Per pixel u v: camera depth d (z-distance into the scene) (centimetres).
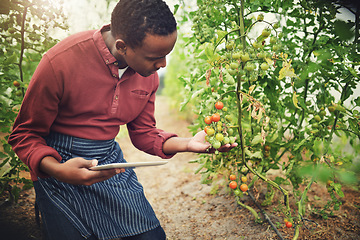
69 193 145
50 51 136
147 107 176
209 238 209
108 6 242
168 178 321
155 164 130
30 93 135
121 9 123
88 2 241
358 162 222
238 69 143
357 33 161
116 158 166
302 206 197
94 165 124
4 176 217
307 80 189
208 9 181
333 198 199
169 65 561
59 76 134
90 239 147
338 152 222
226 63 150
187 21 222
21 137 138
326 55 165
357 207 221
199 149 162
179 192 286
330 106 184
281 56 147
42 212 147
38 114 137
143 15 120
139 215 155
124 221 153
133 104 157
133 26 121
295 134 203
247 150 192
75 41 138
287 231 201
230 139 155
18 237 197
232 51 142
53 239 143
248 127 195
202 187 286
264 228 207
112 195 151
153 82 169
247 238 201
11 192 232
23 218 219
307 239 195
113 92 147
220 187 276
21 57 205
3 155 214
